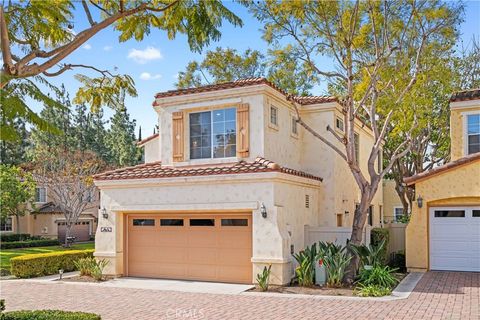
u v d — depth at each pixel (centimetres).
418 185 1911
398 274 1797
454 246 1877
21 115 699
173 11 1082
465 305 1241
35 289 1634
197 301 1370
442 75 1972
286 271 1591
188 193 1738
